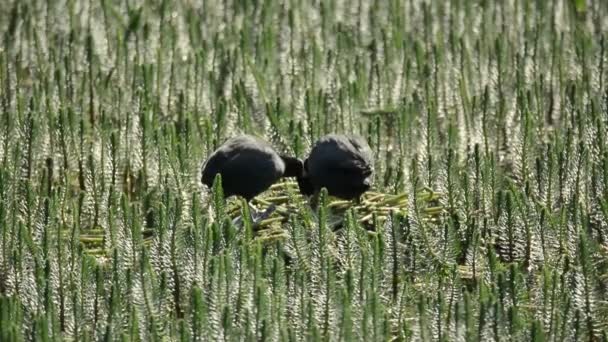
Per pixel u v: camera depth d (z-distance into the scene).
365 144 14.08
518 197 13.52
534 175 14.61
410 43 19.16
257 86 17.06
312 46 18.16
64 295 12.06
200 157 14.91
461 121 16.50
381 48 18.61
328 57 17.70
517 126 16.08
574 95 16.22
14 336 10.74
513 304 11.89
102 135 14.98
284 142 15.51
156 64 18.11
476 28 19.58
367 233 13.30
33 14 19.88
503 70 17.45
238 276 11.93
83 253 12.40
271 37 18.34
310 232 13.48
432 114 15.29
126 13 20.14
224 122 15.73
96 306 11.90
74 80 17.62
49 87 17.00
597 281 12.31
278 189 14.79
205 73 17.53
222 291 11.70
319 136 15.42
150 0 20.52
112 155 14.81
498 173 14.40
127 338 10.70
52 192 13.99
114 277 11.84
